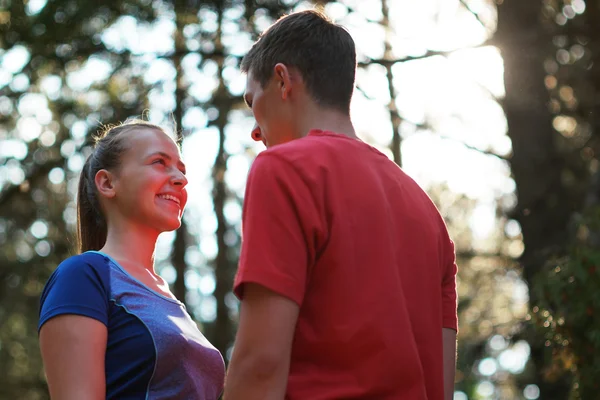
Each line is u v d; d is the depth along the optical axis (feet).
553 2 44.19
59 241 47.52
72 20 38.32
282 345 8.16
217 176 43.47
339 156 8.81
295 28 9.41
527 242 42.14
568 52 43.27
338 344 8.34
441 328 9.11
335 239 8.47
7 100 40.88
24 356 55.98
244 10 38.01
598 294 24.84
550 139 43.14
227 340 49.80
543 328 25.75
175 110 39.68
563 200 42.37
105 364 10.25
